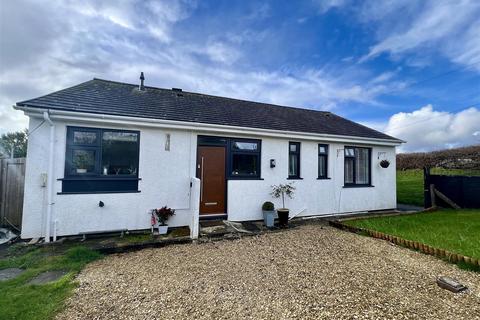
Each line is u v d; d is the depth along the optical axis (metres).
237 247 5.21
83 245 5.20
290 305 2.94
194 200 5.93
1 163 6.40
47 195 5.62
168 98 8.48
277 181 8.35
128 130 6.46
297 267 4.11
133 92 8.09
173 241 5.54
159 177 6.75
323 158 9.39
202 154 7.38
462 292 3.26
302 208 8.76
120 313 2.78
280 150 8.45
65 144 5.86
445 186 10.22
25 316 2.70
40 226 5.64
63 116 5.67
